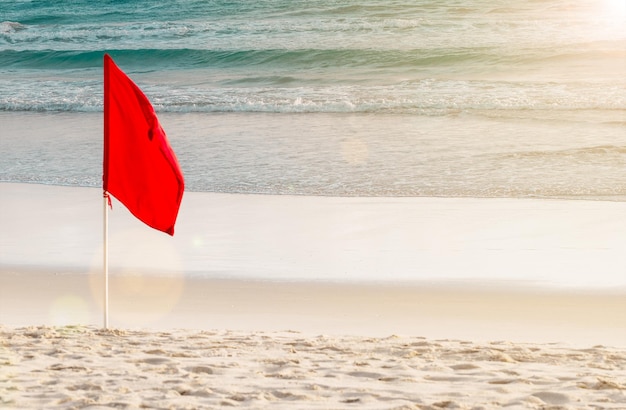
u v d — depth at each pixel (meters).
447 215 13.66
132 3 55.72
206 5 52.31
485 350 6.48
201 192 15.83
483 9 46.50
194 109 26.62
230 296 9.37
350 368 5.79
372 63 35.50
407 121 23.64
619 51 35.03
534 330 7.86
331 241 12.16
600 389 5.13
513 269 10.43
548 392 4.99
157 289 9.73
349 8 48.00
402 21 42.91
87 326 7.70
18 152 20.61
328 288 9.67
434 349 6.53
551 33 39.62
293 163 18.38
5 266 10.95
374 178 16.72
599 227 12.62
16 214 14.37
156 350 6.48
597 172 16.78
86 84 33.53
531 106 25.16
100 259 11.29
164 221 6.86
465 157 18.64
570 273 10.18
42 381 5.37
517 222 13.08
